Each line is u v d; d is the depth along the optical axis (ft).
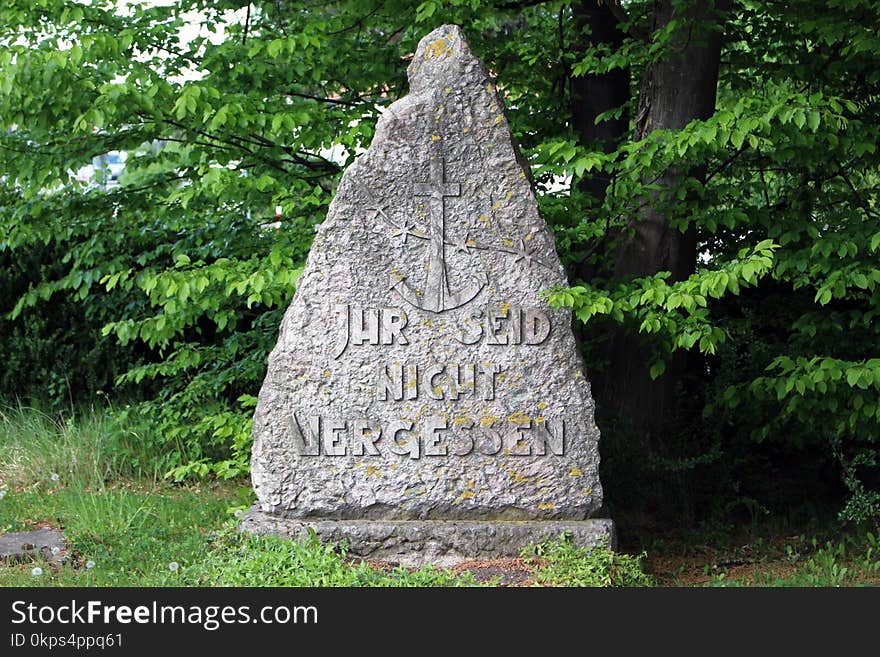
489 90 21.84
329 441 21.68
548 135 31.27
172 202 29.48
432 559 21.17
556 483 21.56
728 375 28.40
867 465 28.58
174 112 25.52
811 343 27.84
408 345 21.61
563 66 31.35
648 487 27.81
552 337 21.62
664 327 24.52
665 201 26.05
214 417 28.27
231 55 26.55
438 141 21.68
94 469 29.50
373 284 21.63
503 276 21.65
